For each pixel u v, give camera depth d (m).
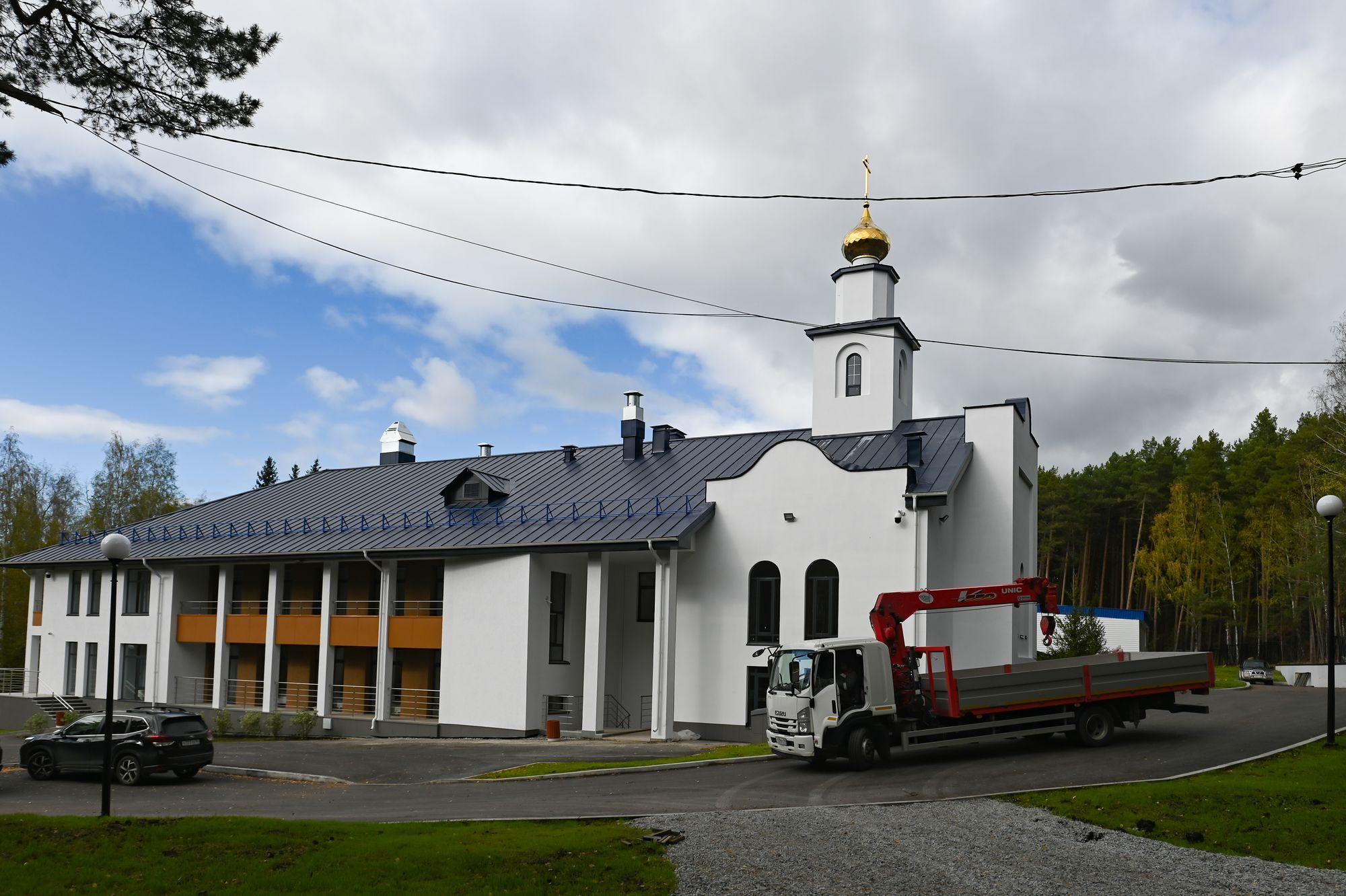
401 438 48.00
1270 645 71.12
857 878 11.77
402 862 12.03
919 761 20.55
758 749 23.47
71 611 43.94
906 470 27.84
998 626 28.70
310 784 22.44
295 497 44.59
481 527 34.41
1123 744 21.52
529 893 11.15
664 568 29.77
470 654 32.38
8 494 64.56
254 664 40.19
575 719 32.59
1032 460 33.44
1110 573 78.06
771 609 29.47
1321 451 53.75
